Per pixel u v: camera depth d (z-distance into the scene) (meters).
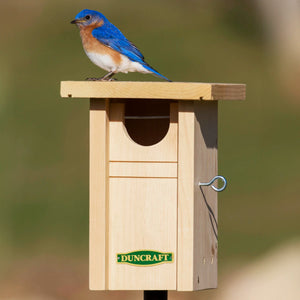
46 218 15.42
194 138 7.15
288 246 14.33
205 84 7.01
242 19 18.78
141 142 8.01
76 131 16.67
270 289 12.98
